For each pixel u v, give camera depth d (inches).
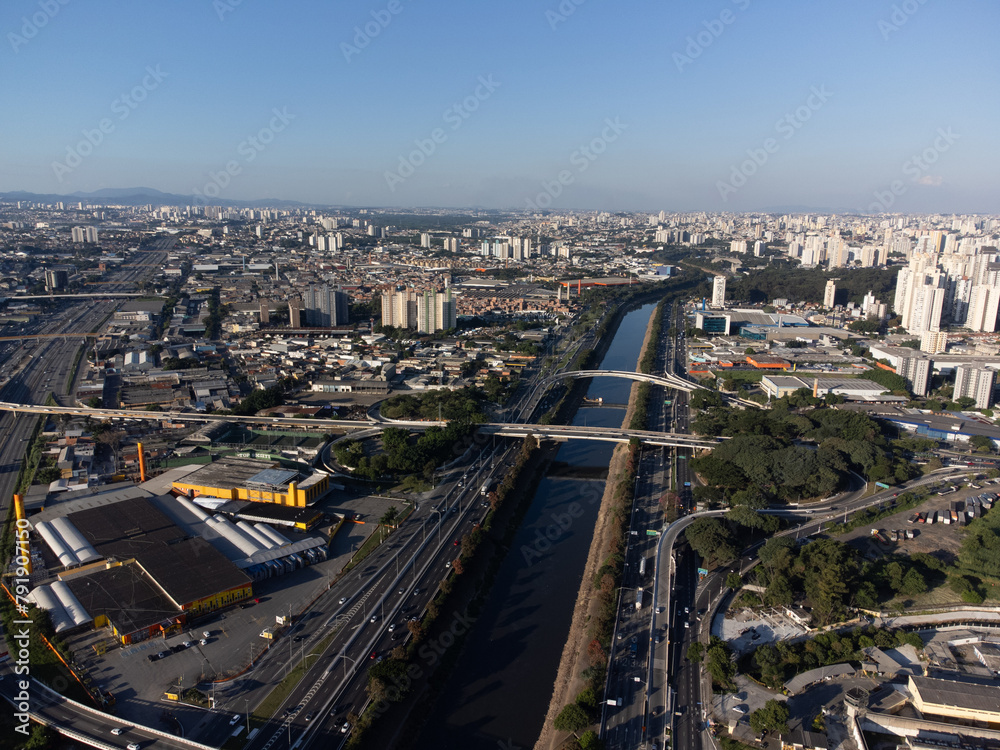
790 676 7815.0
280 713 7096.5
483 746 7071.9
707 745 6796.3
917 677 7332.7
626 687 7573.8
